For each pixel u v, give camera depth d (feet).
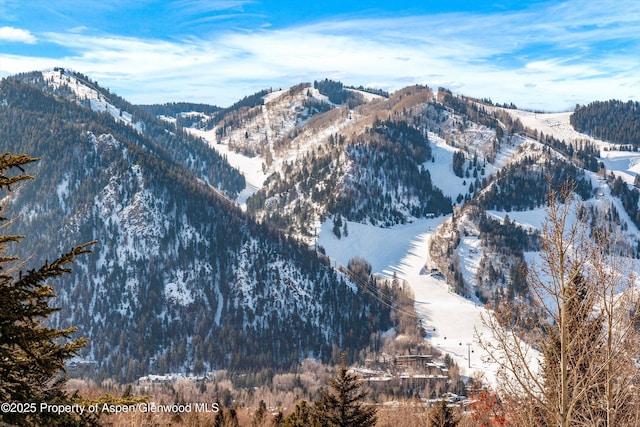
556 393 59.82
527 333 59.62
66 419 43.14
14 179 41.42
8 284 39.96
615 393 60.34
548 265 57.77
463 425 160.15
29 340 39.42
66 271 40.37
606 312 57.41
